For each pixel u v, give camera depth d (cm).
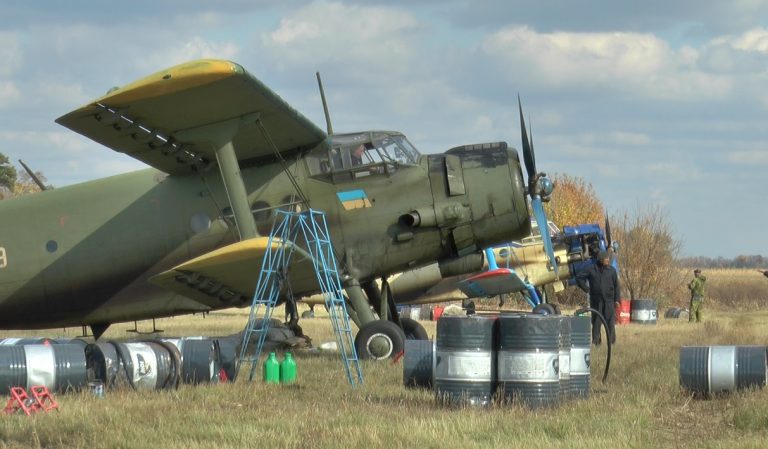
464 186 5791
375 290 6431
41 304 6022
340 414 3403
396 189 5784
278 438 2936
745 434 3141
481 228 5803
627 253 16988
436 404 3688
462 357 3662
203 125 5184
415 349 4303
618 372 4809
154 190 5947
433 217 5728
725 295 19662
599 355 5709
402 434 2986
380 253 5788
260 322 6475
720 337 7381
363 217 5766
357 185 5778
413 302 10469
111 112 4928
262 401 3862
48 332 8619
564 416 3331
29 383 3778
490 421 3212
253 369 4653
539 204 6450
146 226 5884
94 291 5972
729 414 3450
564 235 10194
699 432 3219
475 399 3641
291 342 6397
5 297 5991
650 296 16862
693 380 3916
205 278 5359
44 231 5984
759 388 3803
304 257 5444
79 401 3603
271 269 4981
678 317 13812
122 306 5978
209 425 3158
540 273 10106
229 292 5659
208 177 5872
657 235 17038
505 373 3628
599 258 6662
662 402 3800
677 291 17425
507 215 5797
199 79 4641
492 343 3691
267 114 5234
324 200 5759
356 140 5803
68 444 2948
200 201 5853
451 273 6162
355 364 5022
